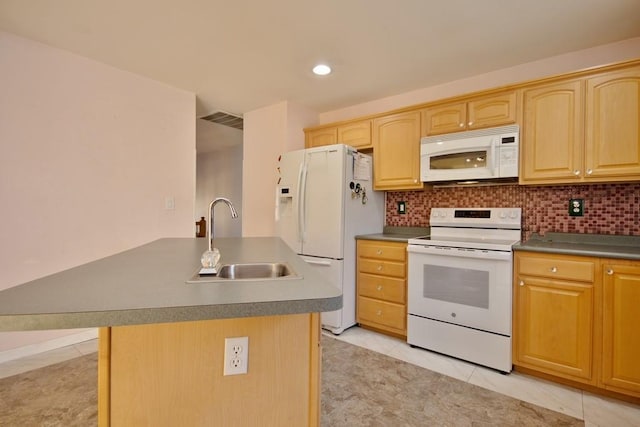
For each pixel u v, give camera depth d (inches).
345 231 113.5
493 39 88.0
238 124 181.0
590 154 81.4
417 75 112.0
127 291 33.8
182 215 127.4
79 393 74.4
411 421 65.2
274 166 144.3
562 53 95.6
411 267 101.3
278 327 40.3
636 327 68.7
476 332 88.7
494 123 96.8
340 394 74.8
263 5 74.2
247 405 39.6
